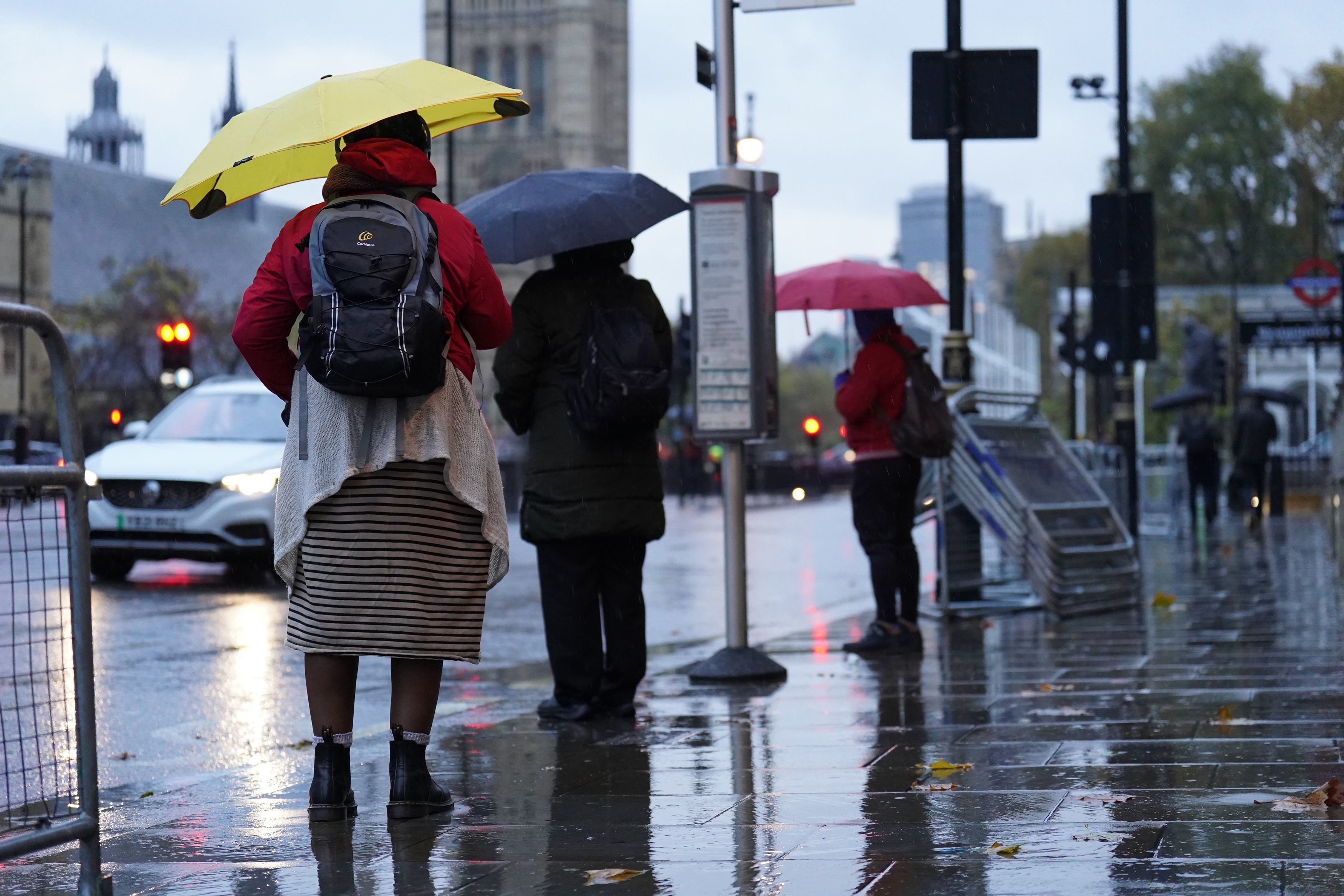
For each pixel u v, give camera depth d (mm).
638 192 7648
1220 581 15977
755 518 39406
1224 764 5621
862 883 3947
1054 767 5652
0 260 102500
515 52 142500
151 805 5625
